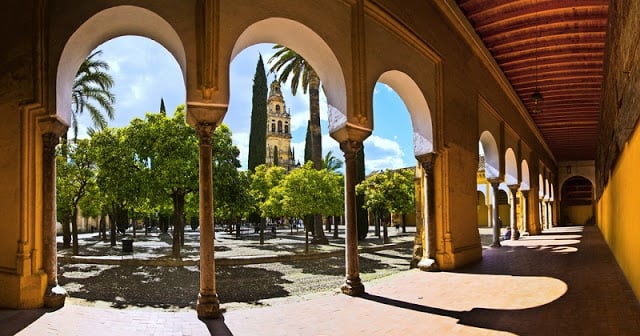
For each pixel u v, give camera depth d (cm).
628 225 689
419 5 846
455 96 985
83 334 421
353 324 468
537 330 432
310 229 3262
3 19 538
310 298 669
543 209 2423
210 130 509
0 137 529
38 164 525
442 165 895
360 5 679
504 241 1625
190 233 3756
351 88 664
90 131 2025
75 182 1700
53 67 520
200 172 507
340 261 1516
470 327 448
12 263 511
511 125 1505
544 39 1040
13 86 525
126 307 823
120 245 2252
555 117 1800
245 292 982
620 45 606
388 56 752
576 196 3325
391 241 2358
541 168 2327
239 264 1426
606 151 1148
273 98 6662
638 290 565
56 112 518
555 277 742
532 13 912
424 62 872
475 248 1016
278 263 1461
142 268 1303
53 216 535
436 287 669
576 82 1345
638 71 462
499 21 967
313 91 2250
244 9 534
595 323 451
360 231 2466
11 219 517
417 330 442
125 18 529
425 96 867
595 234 1817
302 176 1905
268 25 579
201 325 461
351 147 664
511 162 1659
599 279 712
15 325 443
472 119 1092
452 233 893
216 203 1648
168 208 1658
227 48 514
